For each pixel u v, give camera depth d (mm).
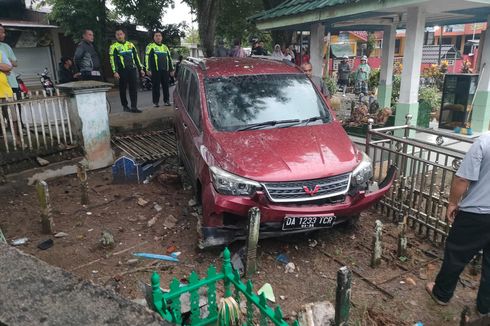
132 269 3949
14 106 6254
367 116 8781
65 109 6586
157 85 9375
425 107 8812
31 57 18531
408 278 3818
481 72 8055
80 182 5746
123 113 8633
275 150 4121
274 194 3795
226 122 4645
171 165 6812
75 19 16391
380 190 4270
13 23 17156
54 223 4961
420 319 3285
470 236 3172
